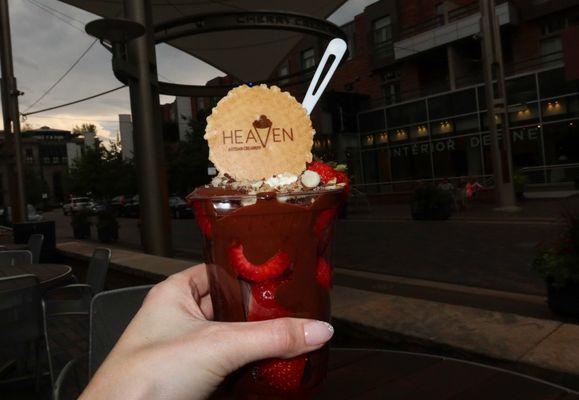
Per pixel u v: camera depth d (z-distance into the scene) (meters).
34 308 3.38
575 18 21.08
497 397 1.41
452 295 6.10
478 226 12.50
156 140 8.24
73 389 1.52
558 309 4.81
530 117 21.28
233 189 0.79
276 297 0.74
